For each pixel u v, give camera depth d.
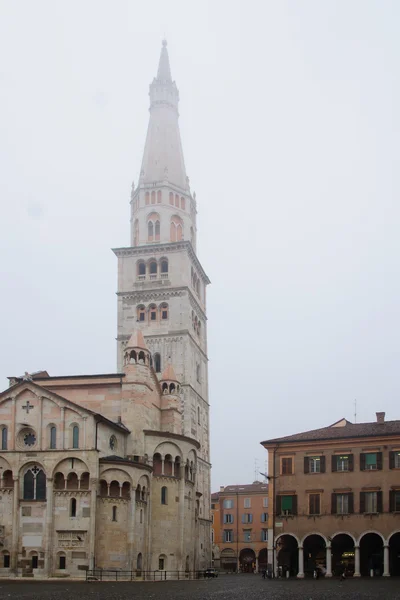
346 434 100.12
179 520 92.62
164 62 144.12
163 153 136.75
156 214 132.62
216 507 172.00
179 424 107.56
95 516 79.12
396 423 103.25
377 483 96.38
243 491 168.88
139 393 94.62
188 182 138.50
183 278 126.19
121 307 127.00
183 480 94.38
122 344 125.38
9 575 78.44
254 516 166.62
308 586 68.69
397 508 94.94
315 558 102.38
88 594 53.25
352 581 80.00
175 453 94.44
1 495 81.06
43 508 79.81
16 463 81.12
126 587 64.75
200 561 120.69
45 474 80.50
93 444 81.25
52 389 96.94
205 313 140.38
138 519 84.75
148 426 97.75
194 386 125.50
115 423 90.31
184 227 134.25
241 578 96.81
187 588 64.25
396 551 97.00
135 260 129.12
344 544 99.69
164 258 128.50
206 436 133.75
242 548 165.38
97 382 96.81
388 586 67.50
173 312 124.88
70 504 79.69
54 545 78.75
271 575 97.50
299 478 99.88
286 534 98.44
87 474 80.44
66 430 81.88
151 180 135.00
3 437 83.12
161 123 139.25
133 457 91.75
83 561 77.88
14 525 79.56
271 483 100.88
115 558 80.00
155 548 88.88
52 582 73.31
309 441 100.56
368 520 95.44
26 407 83.25
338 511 97.25
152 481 90.75
